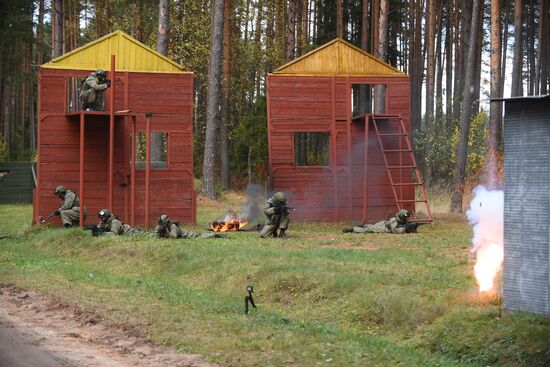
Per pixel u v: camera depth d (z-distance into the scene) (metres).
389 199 34.12
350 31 65.44
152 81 33.22
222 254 21.19
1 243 28.31
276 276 17.77
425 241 24.73
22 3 65.69
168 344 12.01
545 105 12.26
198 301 15.79
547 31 60.03
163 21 41.75
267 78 33.81
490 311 12.95
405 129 34.25
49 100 32.25
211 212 39.81
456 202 37.34
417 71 57.94
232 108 69.25
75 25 65.75
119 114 30.41
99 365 10.75
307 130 33.91
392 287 15.82
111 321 13.70
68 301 15.67
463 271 17.80
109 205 30.41
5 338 12.48
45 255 25.22
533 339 11.54
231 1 56.97
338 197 33.88
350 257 20.14
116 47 33.00
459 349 12.24
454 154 48.56
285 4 58.94
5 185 49.97
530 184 12.41
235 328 12.94
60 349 11.73
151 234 26.97
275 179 33.59
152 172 33.06
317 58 34.22
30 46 77.94
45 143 32.12
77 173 32.38
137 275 21.30
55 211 30.31
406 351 12.02
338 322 14.88
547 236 12.14
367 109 63.72
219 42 44.09
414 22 59.38
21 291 17.19
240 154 59.28
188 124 33.44
